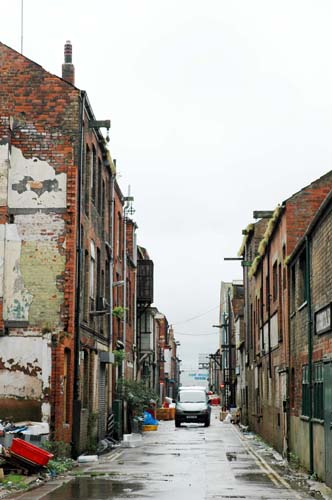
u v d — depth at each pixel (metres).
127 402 40.09
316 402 20.20
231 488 17.42
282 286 28.30
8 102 25.77
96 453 27.53
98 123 27.75
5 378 23.95
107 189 33.94
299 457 23.11
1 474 17.50
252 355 44.62
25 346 24.14
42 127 25.59
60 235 25.03
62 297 24.75
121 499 15.30
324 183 26.83
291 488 17.52
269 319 33.28
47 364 23.92
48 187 25.28
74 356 25.09
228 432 44.66
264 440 35.66
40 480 18.58
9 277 24.78
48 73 25.89
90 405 29.08
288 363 26.09
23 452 18.86
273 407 31.39
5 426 20.73
